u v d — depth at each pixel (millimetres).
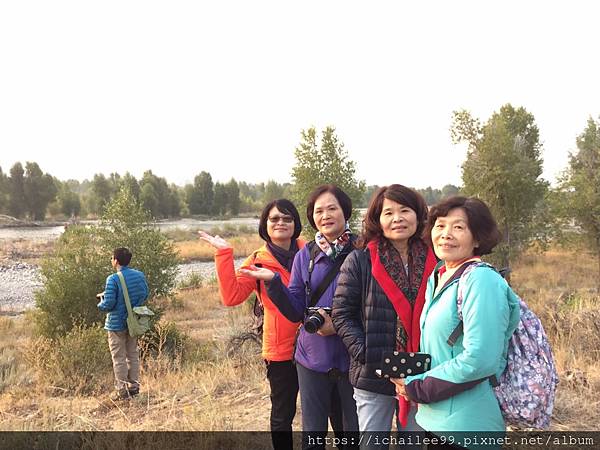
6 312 18641
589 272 20094
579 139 19000
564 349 5320
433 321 2170
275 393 3279
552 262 23219
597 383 4285
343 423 2965
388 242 2582
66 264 11109
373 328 2479
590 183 17672
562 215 17625
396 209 2494
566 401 3920
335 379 2885
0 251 39125
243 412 4578
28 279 27719
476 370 1938
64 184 113688
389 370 2234
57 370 7234
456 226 2180
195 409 4672
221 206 118062
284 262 3412
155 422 4582
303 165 12602
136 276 6258
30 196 95625
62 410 5504
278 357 3230
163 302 16625
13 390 6926
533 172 16750
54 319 10734
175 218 106188
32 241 48062
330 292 2918
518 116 22281
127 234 11891
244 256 35125
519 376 2078
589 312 6340
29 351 8617
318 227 2988
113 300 5996
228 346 8477
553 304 8438
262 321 3607
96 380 7191
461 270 2139
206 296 18453
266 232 3467
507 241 16625
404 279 2506
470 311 1996
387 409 2543
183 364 7984
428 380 2082
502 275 2168
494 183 16141
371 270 2553
